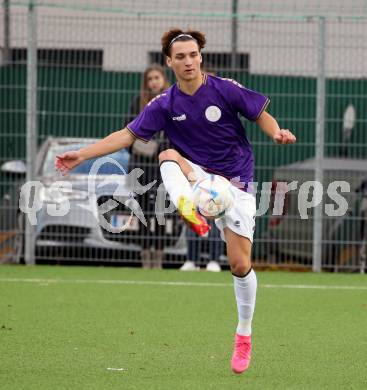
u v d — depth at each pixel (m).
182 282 35.44
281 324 26.53
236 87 20.47
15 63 39.25
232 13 40.41
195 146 20.78
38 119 39.19
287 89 38.84
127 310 28.70
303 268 39.62
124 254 38.75
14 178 39.22
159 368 20.47
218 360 21.41
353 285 35.41
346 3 40.97
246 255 19.89
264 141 39.03
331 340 24.14
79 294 32.00
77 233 38.44
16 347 22.61
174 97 20.58
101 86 39.00
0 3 39.66
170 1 41.69
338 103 38.88
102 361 21.12
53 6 38.81
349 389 18.70
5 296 31.27
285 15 38.56
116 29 39.00
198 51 20.36
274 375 19.95
